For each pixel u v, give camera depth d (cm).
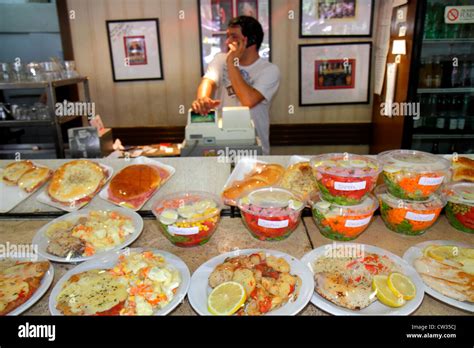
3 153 288
